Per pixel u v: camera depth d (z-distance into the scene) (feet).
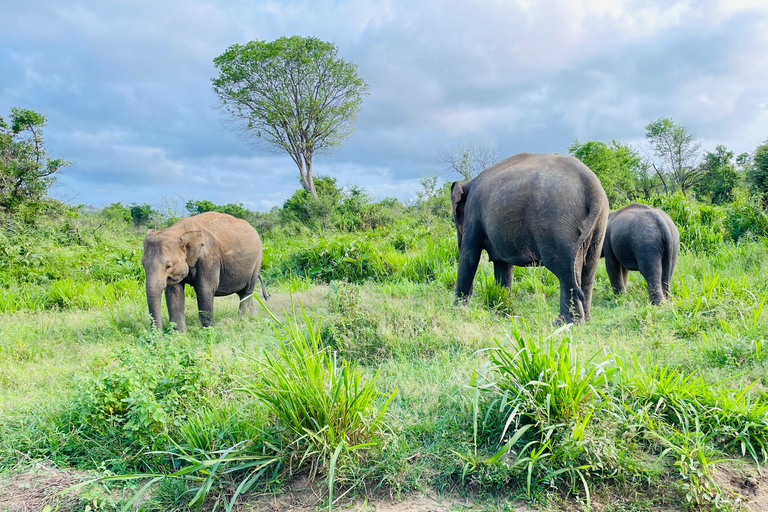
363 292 25.41
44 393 14.12
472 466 9.03
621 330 17.22
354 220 79.25
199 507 8.89
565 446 8.82
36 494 9.43
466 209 23.26
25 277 36.24
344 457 9.11
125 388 11.29
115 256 43.06
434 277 32.50
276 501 8.84
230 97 128.67
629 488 8.67
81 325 23.93
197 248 21.76
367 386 9.80
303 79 123.95
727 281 20.12
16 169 67.97
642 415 9.65
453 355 15.38
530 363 10.36
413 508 8.47
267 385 10.27
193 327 22.72
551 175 19.12
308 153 132.26
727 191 107.86
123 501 9.15
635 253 23.39
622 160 116.67
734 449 9.67
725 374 12.28
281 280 36.14
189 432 10.17
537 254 19.60
